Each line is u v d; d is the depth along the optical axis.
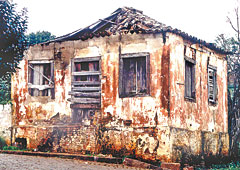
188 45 15.14
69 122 15.45
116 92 14.56
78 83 15.46
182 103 14.36
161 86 13.71
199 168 14.70
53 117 15.80
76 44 15.69
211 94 16.97
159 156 13.30
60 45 16.02
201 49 16.17
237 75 19.12
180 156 13.81
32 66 16.48
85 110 15.22
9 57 10.61
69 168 11.18
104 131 14.56
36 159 12.94
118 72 14.62
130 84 14.39
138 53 14.26
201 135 15.54
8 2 10.59
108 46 14.95
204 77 16.30
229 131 18.58
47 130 15.75
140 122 13.89
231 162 17.73
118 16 15.91
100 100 14.88
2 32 10.38
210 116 16.52
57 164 11.95
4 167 10.42
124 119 14.23
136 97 14.12
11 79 16.72
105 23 16.03
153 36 14.05
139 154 13.69
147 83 13.96
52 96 15.94
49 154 14.52
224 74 18.22
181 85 14.39
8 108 16.58
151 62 13.99
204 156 15.59
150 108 13.80
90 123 14.97
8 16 10.56
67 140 15.31
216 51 17.47
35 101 16.19
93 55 15.25
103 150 14.45
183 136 14.19
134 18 15.07
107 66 14.89
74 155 14.12
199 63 15.97
